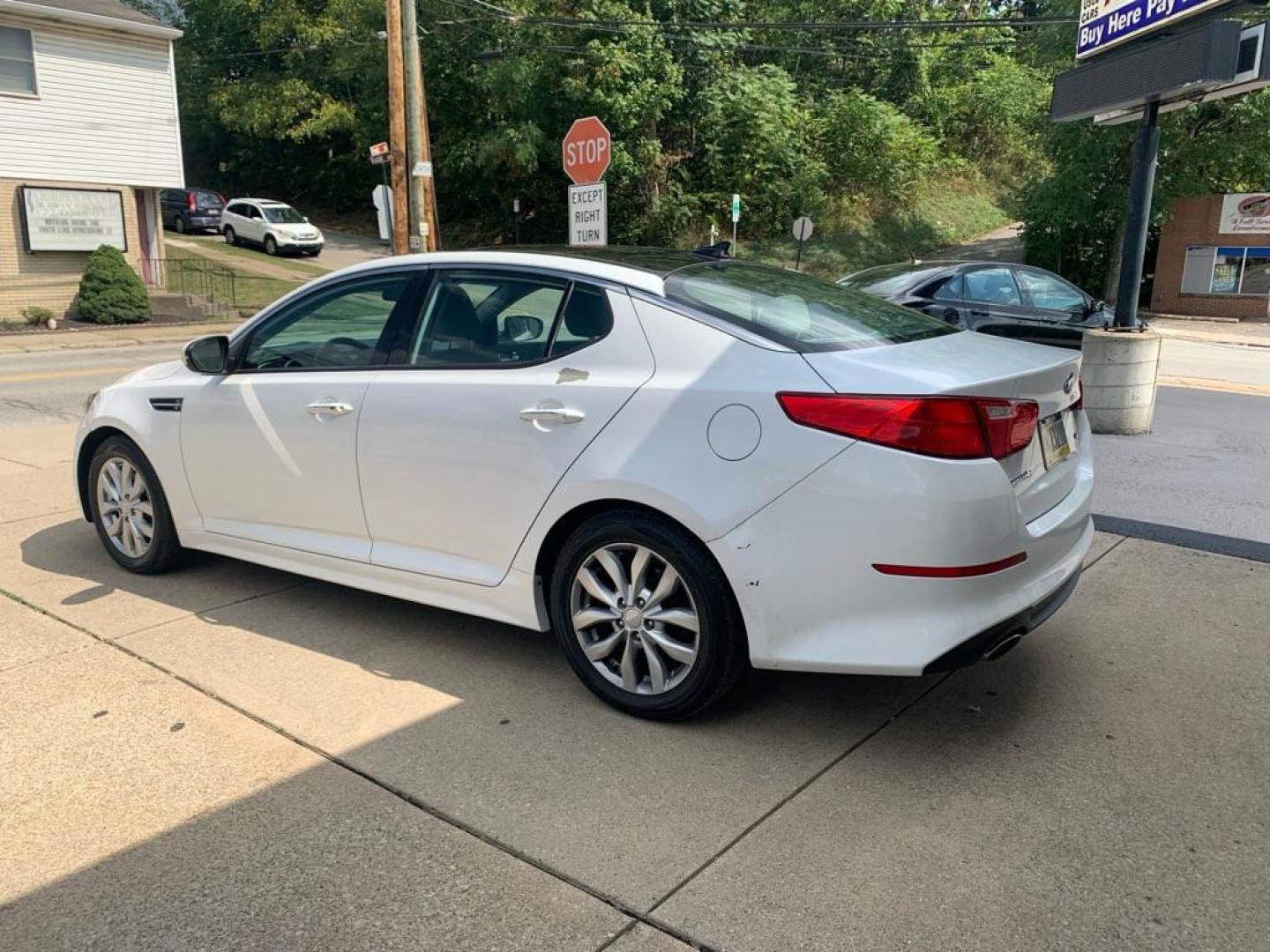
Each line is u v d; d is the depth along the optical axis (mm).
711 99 32094
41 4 20703
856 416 2928
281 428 4141
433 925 2373
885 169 34500
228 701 3516
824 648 3027
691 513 3100
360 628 4207
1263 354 18406
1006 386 3025
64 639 4055
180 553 4812
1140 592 4625
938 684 3689
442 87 34438
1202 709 3482
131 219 22875
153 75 22609
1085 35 9164
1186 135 26109
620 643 3424
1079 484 3645
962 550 2895
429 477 3727
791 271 4289
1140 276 8578
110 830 2742
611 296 3475
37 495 6387
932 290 10469
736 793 2941
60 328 20422
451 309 3840
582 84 30219
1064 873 2562
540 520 3465
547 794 2934
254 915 2406
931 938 2322
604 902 2457
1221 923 2373
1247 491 6410
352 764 3096
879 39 37312
